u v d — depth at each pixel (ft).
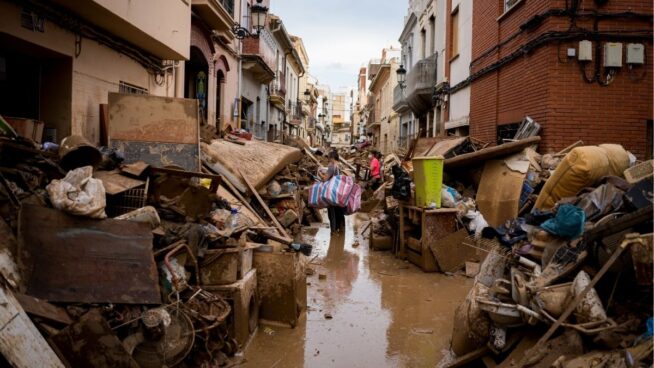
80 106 23.49
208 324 12.57
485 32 41.22
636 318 9.89
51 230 11.00
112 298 10.75
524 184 27.40
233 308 14.15
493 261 14.28
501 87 37.37
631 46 28.55
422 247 24.21
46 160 13.84
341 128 366.84
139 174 15.26
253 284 15.75
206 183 16.02
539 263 13.35
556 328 10.19
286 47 103.30
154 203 15.49
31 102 22.70
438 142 39.60
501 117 37.27
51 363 8.67
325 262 26.50
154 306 11.31
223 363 13.29
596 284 11.08
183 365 12.01
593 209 14.24
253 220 22.68
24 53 21.58
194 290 13.39
